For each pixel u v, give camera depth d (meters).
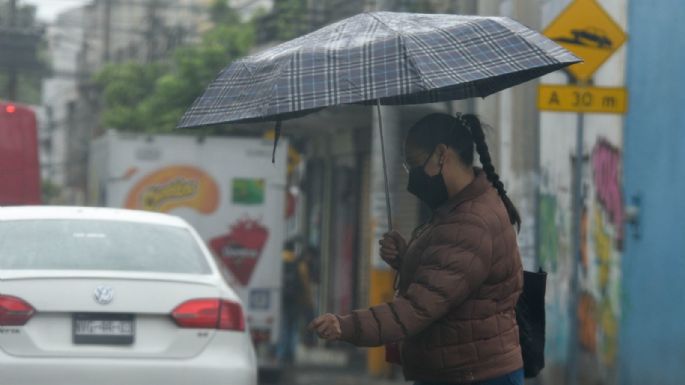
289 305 34.59
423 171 8.38
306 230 48.47
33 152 32.47
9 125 32.28
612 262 23.44
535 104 26.06
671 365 21.05
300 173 49.09
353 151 41.88
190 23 66.81
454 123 8.41
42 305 13.47
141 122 51.56
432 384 8.26
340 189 44.00
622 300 22.95
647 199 22.03
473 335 8.09
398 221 32.41
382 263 29.48
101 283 13.73
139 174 30.75
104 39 77.81
